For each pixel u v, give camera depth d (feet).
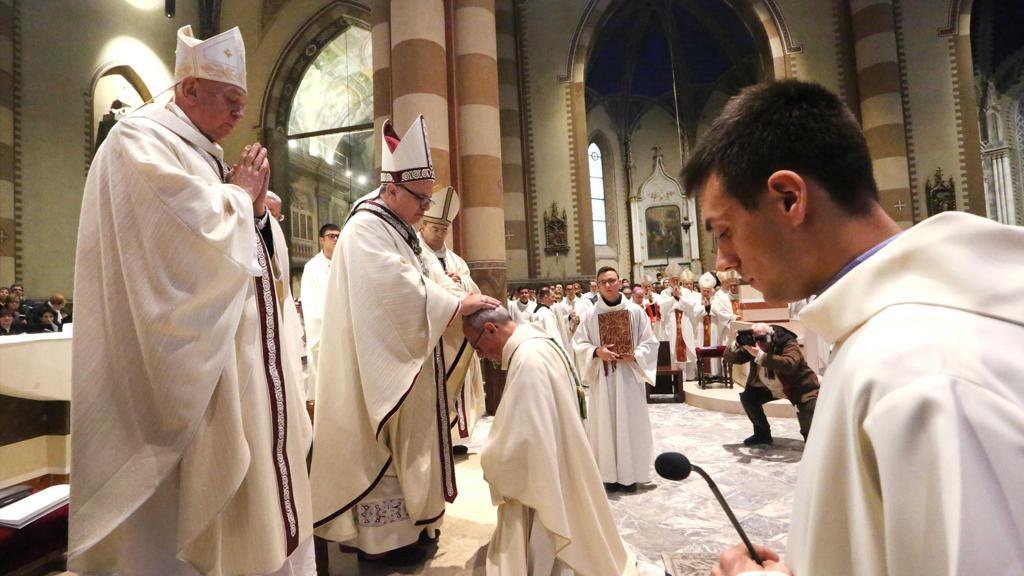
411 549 10.67
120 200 6.40
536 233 51.65
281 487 7.22
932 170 45.37
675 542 12.84
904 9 46.85
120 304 6.42
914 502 1.68
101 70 40.63
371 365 9.69
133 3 43.27
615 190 88.84
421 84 25.26
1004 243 2.04
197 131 7.47
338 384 10.19
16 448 9.05
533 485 8.06
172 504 6.62
